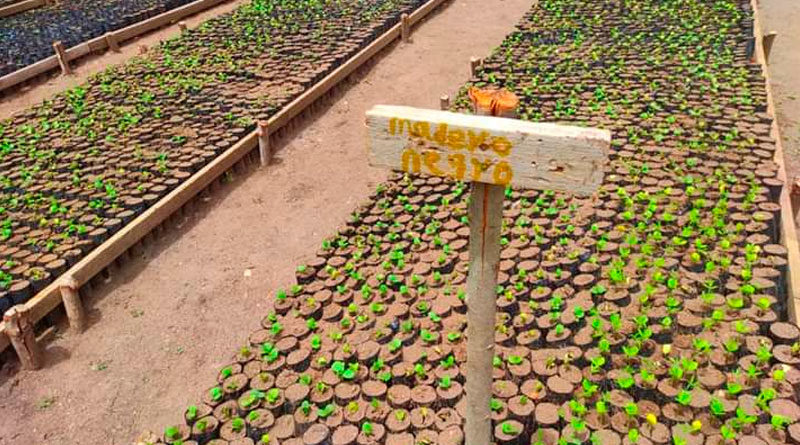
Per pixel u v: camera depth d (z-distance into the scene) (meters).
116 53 4.63
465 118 1.20
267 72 3.90
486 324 1.35
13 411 2.08
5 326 2.14
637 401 1.73
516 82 3.54
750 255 2.10
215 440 1.75
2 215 2.73
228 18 5.00
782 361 1.75
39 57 4.24
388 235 2.43
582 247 2.25
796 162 3.09
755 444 1.57
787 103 3.67
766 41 4.00
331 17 4.86
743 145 2.72
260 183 3.17
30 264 2.43
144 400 2.10
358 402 1.80
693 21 4.20
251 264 2.65
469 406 1.46
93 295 2.52
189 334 2.34
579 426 1.64
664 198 2.45
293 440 1.72
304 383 1.86
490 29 4.98
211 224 2.89
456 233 2.42
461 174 1.23
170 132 3.30
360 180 3.15
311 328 2.05
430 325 2.01
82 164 3.07
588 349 1.86
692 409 1.67
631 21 4.32
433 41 4.78
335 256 2.38
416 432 1.70
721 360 1.78
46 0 5.46
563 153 1.15
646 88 3.32
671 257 2.17
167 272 2.63
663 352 1.81
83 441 1.98
